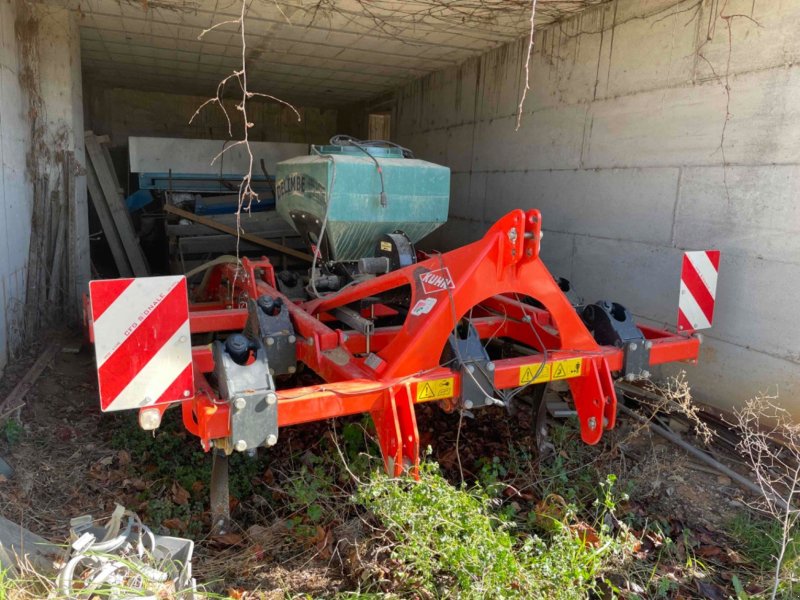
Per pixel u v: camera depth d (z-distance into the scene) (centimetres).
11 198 450
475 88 726
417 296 289
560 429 383
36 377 429
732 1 395
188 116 1156
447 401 286
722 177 408
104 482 319
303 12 606
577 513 306
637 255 485
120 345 211
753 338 393
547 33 583
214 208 691
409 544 243
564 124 564
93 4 590
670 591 260
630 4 478
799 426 349
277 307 323
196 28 677
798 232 362
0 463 306
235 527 293
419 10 572
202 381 266
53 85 553
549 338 344
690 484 344
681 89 436
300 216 433
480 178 720
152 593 202
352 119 1194
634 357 320
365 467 320
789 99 363
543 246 604
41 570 220
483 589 220
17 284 466
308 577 257
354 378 271
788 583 256
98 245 959
